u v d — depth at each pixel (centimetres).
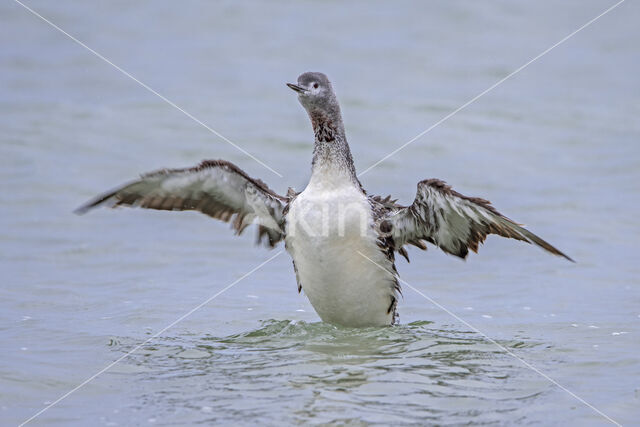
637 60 3097
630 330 1212
